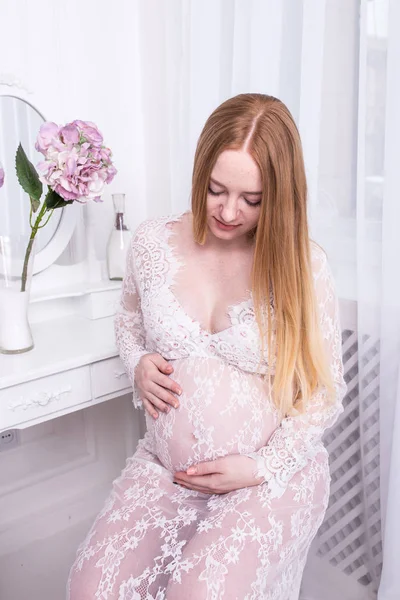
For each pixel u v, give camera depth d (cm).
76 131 129
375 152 134
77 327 164
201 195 111
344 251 149
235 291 117
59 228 172
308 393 116
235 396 111
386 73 130
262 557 98
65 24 168
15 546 185
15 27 156
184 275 119
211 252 120
